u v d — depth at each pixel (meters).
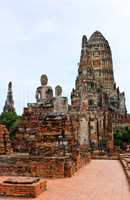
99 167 39.56
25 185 17.52
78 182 24.05
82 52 135.25
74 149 35.56
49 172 26.78
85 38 137.75
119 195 18.55
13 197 17.28
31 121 36.97
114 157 68.50
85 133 104.81
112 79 158.38
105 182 24.23
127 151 96.19
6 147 34.00
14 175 26.69
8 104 120.81
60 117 35.41
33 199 16.89
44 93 51.53
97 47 158.88
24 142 36.47
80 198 17.44
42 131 35.31
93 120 109.25
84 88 115.38
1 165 27.02
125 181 24.91
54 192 19.28
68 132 35.19
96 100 122.06
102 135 109.88
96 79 136.38
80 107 108.62
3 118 103.88
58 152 33.38
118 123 135.38
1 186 17.62
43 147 33.75
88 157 51.25
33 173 26.70
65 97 51.22
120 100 164.75
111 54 162.62
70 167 27.42
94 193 19.12
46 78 52.62
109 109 138.50
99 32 161.62
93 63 157.62
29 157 26.91
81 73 127.56
